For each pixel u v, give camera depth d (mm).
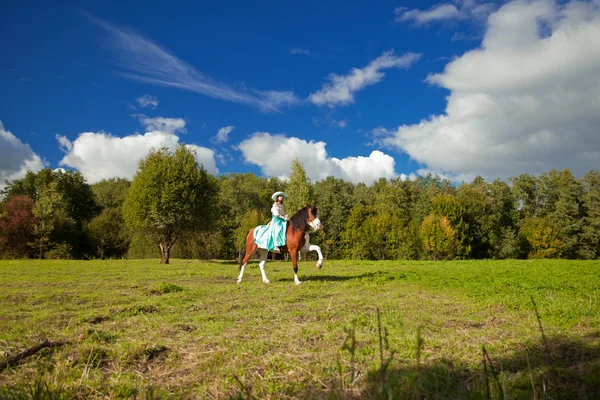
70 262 27547
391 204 64312
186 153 30891
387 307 7781
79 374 4137
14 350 4984
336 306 7891
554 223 58781
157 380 4074
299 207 47875
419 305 7977
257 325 6418
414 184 74438
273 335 5676
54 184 46031
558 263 21062
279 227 12062
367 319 6621
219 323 6543
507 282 11109
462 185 73062
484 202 59750
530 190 71562
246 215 56469
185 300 9211
